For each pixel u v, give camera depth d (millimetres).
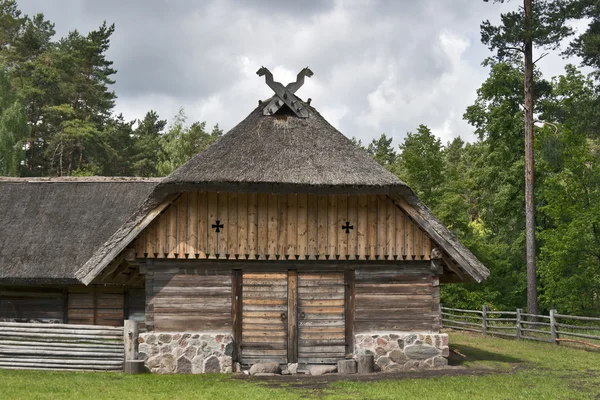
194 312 17141
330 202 17469
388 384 14625
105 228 22156
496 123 36875
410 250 17438
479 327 28438
